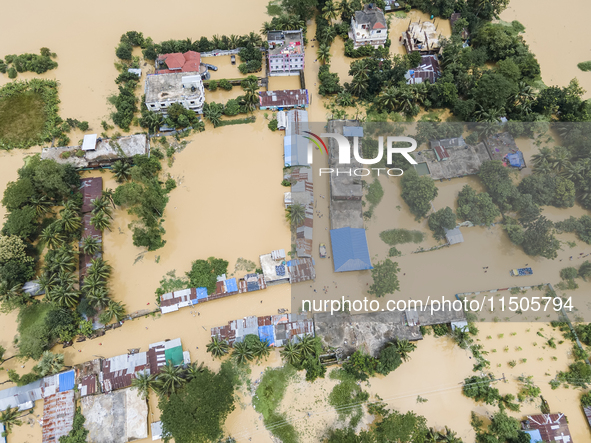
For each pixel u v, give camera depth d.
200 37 124.75
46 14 130.50
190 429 64.38
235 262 90.19
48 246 85.56
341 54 123.00
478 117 104.56
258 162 103.31
